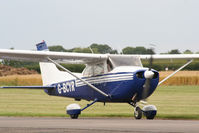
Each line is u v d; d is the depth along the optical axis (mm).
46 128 28812
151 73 40281
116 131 26656
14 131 27172
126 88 42062
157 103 66375
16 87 49906
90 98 47281
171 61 49406
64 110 57094
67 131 26859
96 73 45781
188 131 26391
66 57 44625
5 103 68938
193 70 142875
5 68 170125
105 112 54250
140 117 42000
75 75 44625
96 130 27281
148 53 46188
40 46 55469
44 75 54688
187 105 62281
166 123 33375
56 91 52875
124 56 44594
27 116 46656
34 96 88938
